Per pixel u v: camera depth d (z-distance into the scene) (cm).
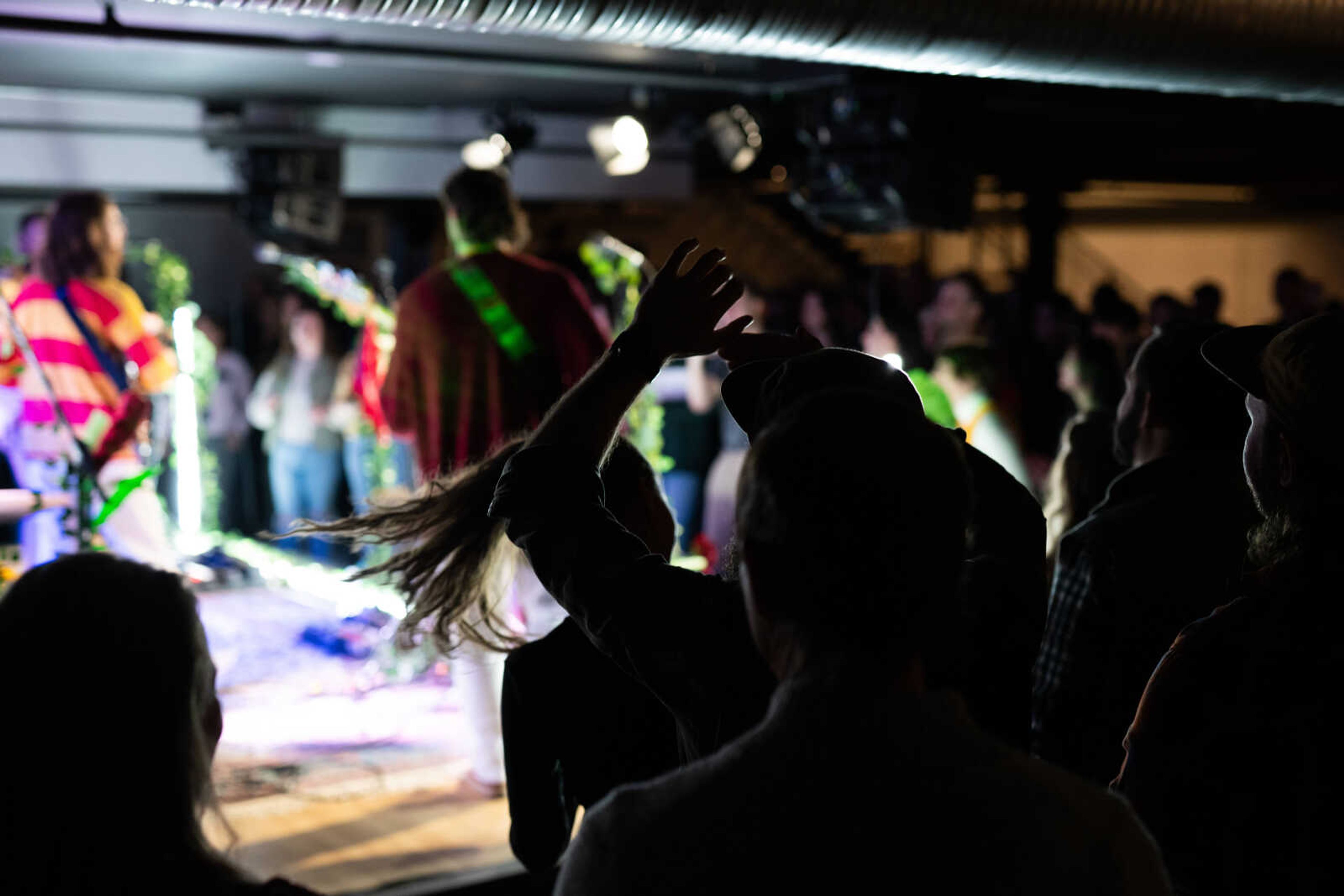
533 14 275
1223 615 151
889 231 581
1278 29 350
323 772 438
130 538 457
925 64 330
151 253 822
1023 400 699
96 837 108
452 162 827
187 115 783
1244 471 187
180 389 721
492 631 230
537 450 138
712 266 148
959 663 132
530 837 200
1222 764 145
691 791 98
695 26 292
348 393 703
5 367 462
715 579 130
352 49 489
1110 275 1564
